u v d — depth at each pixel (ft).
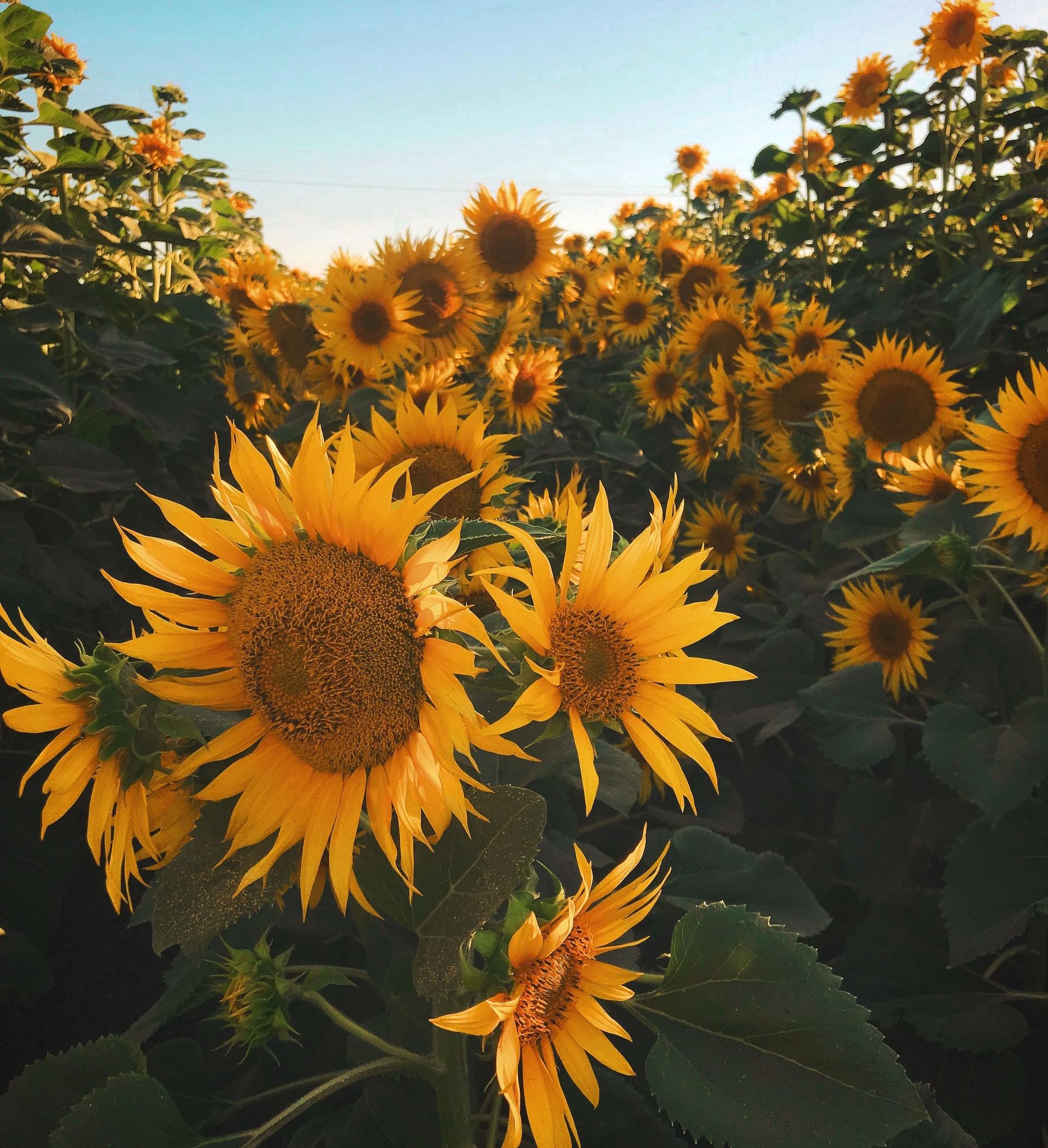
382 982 2.20
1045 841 2.73
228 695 1.42
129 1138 1.65
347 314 4.08
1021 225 6.65
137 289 7.29
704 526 5.30
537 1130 1.45
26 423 4.72
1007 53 6.91
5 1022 3.76
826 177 9.12
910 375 4.07
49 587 4.14
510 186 4.92
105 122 4.88
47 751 1.38
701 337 5.80
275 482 1.41
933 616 4.12
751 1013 1.73
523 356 4.86
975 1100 2.77
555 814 2.86
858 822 3.45
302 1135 2.31
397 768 1.36
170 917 1.42
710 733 1.41
